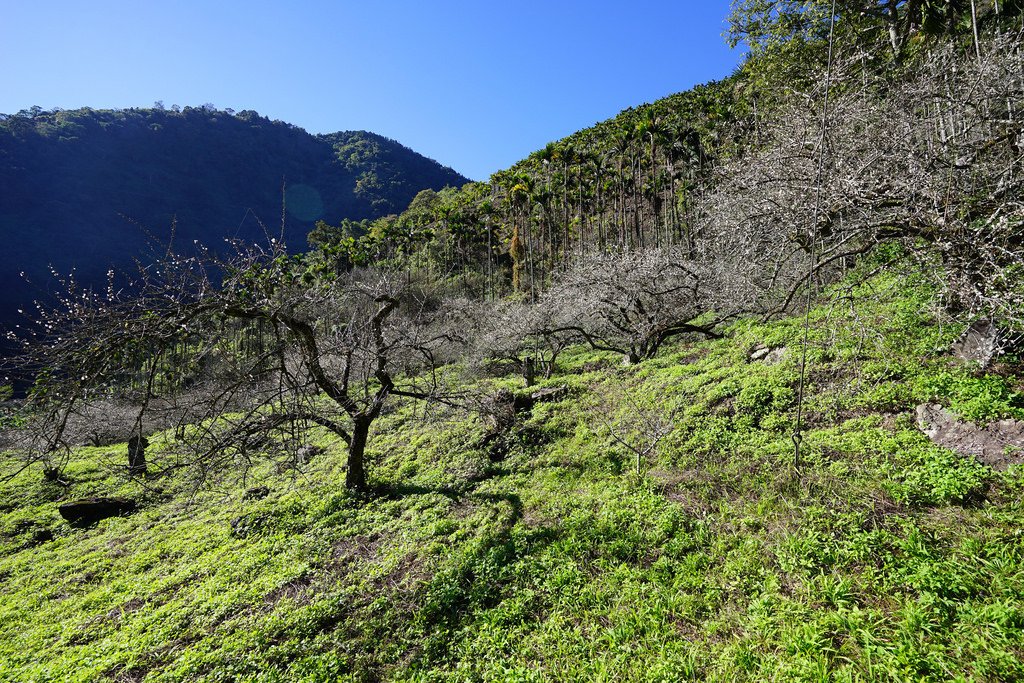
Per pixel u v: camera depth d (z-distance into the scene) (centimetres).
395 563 816
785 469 776
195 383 868
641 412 1176
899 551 556
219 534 1126
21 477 1908
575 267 2239
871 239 759
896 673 412
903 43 1670
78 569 1136
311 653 629
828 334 1102
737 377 1148
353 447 1173
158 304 755
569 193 5416
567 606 620
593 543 737
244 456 922
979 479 615
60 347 640
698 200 1505
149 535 1260
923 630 451
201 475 941
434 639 614
